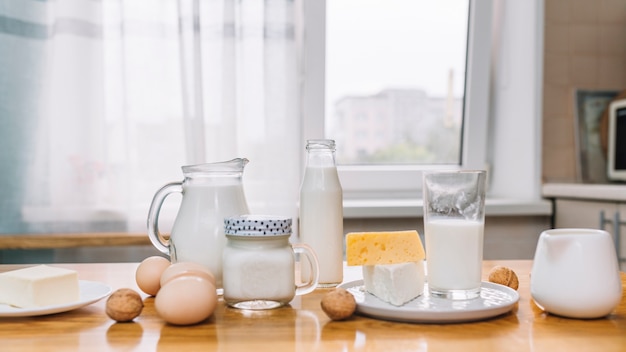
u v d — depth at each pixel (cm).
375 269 80
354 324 73
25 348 64
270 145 174
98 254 174
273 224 80
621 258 166
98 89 169
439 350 63
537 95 201
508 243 196
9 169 165
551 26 209
